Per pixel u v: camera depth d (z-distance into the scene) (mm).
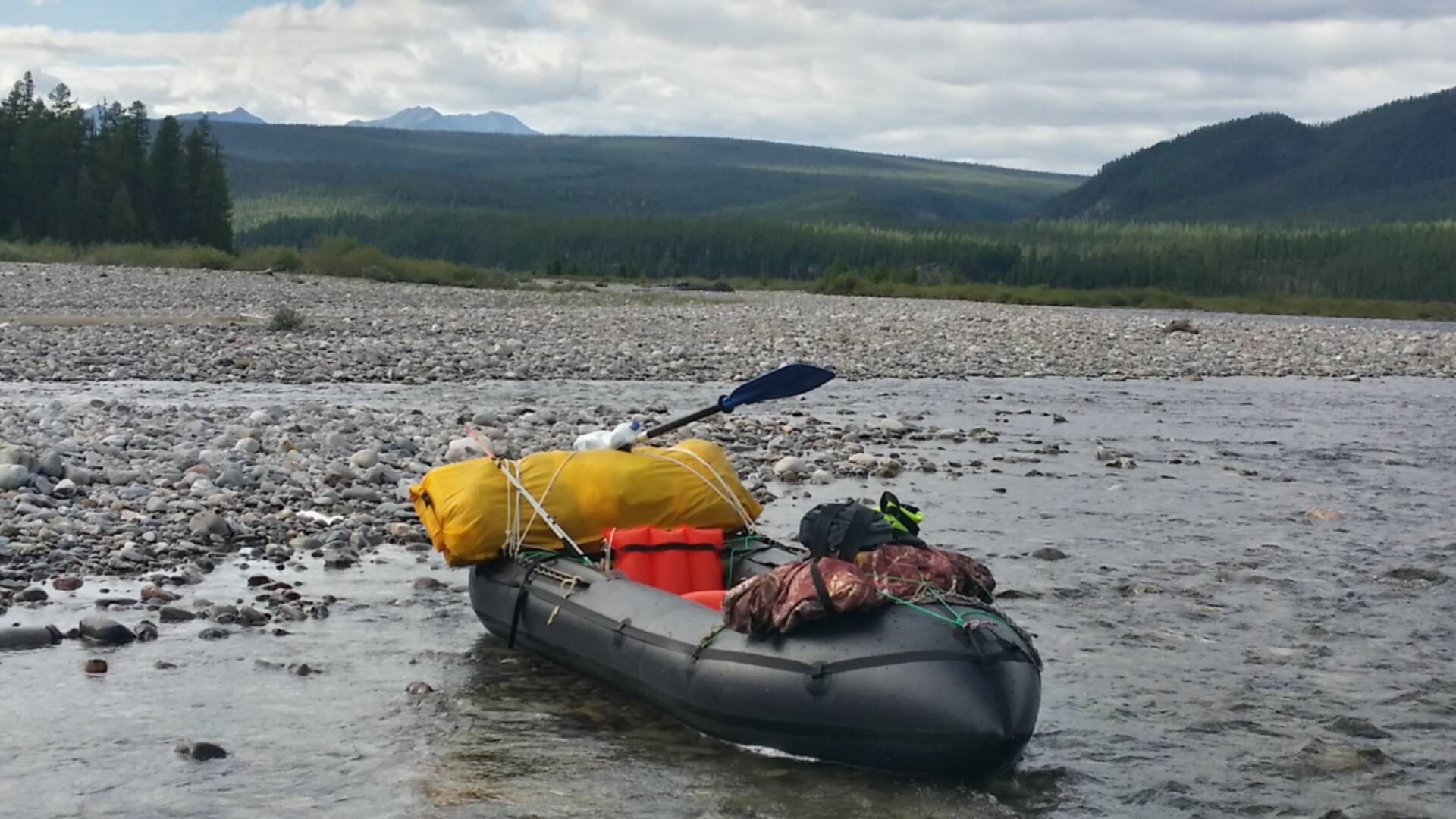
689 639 7129
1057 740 7160
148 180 76812
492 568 8641
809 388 9719
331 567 10188
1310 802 6438
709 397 20859
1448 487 14992
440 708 7438
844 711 6492
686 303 49219
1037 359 29438
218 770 6520
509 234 180125
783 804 6277
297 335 26844
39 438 13641
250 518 11156
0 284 34969
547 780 6520
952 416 20109
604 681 7727
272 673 7883
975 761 6355
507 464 8820
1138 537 12047
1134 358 30703
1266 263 143000
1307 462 16672
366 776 6520
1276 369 29781
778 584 6781
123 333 25312
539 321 33375
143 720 7078
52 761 6547
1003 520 12625
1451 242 135875
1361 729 7363
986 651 6477
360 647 8422
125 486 11969
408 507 11961
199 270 49625
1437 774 6805
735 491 9133
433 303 39750
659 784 6480
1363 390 26141
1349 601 9992
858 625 6629
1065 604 9789
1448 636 9148
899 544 6844
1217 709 7668
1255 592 10234
